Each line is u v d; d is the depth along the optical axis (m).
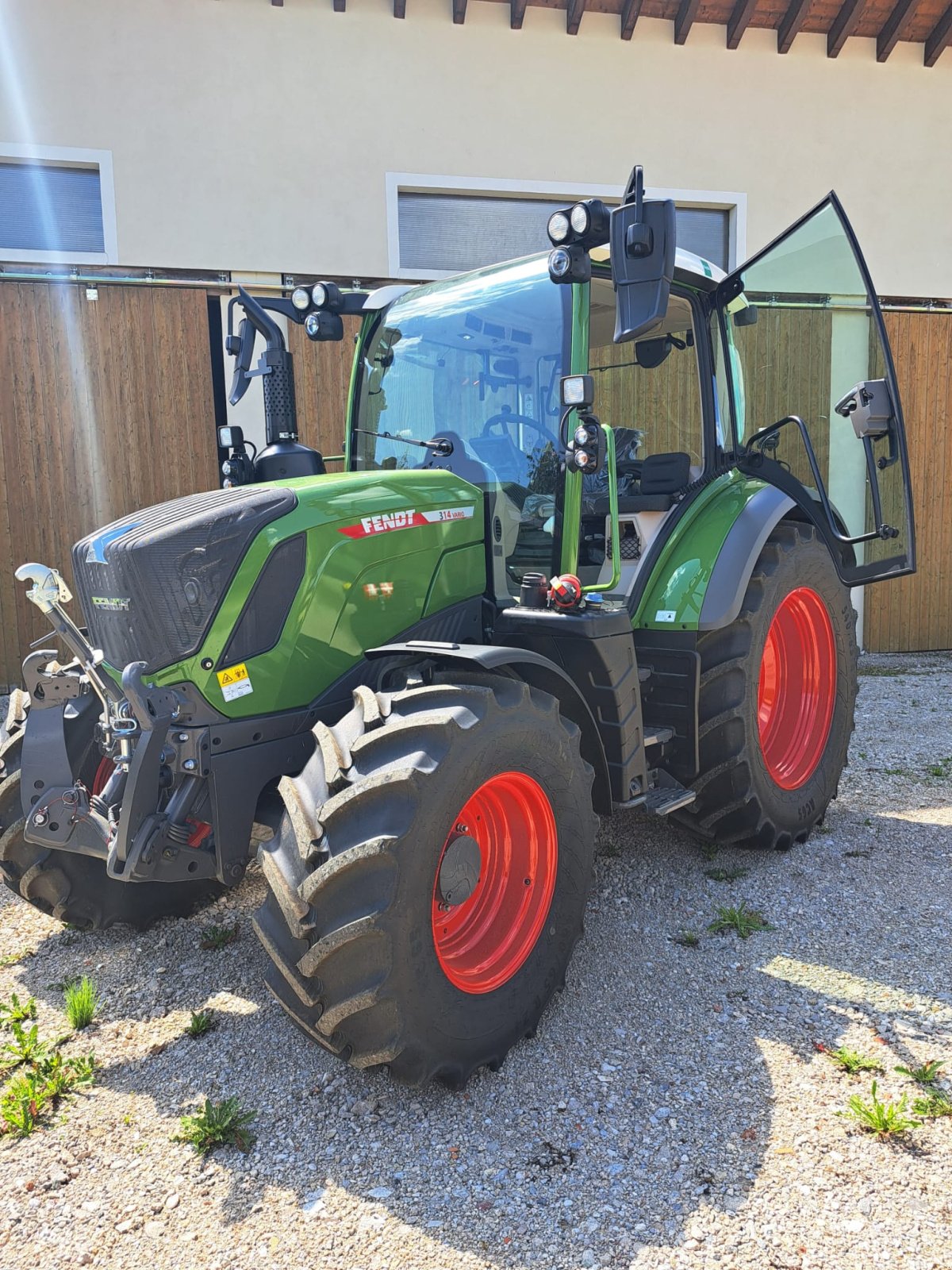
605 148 7.88
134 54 6.91
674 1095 2.14
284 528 2.43
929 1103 2.06
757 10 7.93
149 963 2.88
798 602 3.73
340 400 7.41
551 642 2.77
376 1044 2.01
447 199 7.75
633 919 3.06
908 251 8.52
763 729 3.69
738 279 3.45
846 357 3.28
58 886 2.86
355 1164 1.95
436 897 2.16
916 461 8.67
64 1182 1.93
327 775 2.07
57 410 6.89
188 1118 2.10
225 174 7.13
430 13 7.43
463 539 2.85
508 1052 2.30
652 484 3.54
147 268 7.04
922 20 8.18
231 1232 1.77
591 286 3.13
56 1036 2.47
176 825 2.22
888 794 4.38
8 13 6.66
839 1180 1.86
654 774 3.33
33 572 2.25
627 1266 1.66
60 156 6.84
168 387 7.06
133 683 2.17
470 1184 1.88
